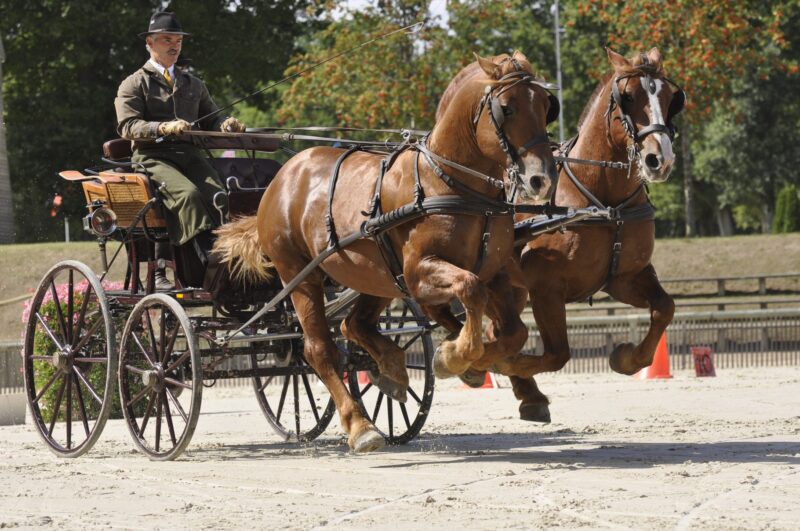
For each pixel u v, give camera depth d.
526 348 19.62
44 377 12.57
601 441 9.38
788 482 6.84
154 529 5.86
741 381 15.43
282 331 9.61
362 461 8.45
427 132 8.08
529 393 9.52
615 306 23.75
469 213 7.50
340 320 9.81
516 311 7.89
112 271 22.80
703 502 6.23
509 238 7.80
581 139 8.94
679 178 59.72
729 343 20.70
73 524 6.06
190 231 9.22
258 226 9.16
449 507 6.26
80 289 12.39
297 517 6.08
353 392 10.09
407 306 9.91
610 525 5.66
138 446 9.17
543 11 50.53
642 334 19.62
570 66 46.47
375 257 8.10
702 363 16.69
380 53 27.94
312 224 8.58
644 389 14.55
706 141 50.41
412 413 12.54
